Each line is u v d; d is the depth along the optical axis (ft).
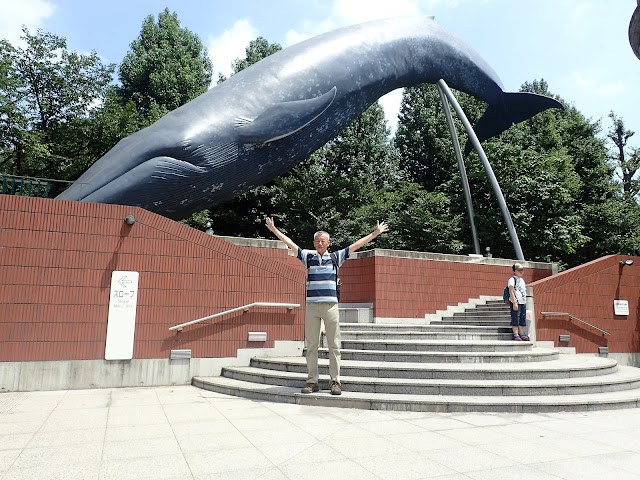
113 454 13.32
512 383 22.11
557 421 18.20
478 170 80.02
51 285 25.77
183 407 20.38
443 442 14.90
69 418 18.15
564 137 96.37
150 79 92.48
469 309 47.16
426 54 54.08
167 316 27.94
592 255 88.17
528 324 37.42
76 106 68.64
